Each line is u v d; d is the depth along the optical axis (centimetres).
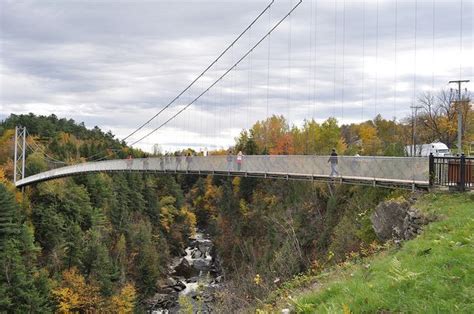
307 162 2297
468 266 791
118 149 9612
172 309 4912
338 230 2542
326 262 2191
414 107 5719
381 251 1388
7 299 3634
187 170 3644
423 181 1606
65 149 10075
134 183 7712
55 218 5681
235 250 5172
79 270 4912
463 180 1459
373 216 1772
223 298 1855
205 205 8844
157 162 4131
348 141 8281
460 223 1105
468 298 684
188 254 7438
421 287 768
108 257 5122
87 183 7012
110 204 6969
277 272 2339
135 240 6222
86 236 5697
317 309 859
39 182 6362
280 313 948
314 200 3662
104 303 4438
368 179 1886
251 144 6744
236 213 5953
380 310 745
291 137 6862
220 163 3209
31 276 4234
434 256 900
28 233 4856
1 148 9312
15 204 5094
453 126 5262
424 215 1317
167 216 7969
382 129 8062
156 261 5925
